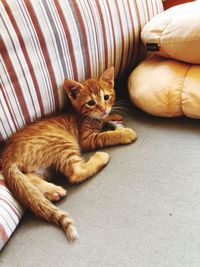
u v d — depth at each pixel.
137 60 1.42
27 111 1.00
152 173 0.91
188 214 0.75
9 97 0.93
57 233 0.79
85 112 1.15
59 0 0.99
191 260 0.65
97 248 0.72
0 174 0.92
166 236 0.71
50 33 0.97
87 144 1.12
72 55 1.06
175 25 1.07
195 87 1.03
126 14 1.23
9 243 0.78
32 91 0.98
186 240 0.69
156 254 0.68
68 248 0.74
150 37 1.16
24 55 0.93
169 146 1.00
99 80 1.15
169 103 1.08
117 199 0.85
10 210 0.81
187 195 0.80
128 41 1.27
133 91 1.18
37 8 0.93
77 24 1.04
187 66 1.12
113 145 1.09
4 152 0.95
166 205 0.79
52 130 1.05
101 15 1.12
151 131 1.10
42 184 0.92
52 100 1.07
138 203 0.82
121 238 0.73
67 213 0.83
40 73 0.98
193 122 1.09
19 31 0.90
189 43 1.04
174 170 0.90
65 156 1.01
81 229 0.78
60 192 0.89
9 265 0.72
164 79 1.10
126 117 1.23
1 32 0.87
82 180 0.95
